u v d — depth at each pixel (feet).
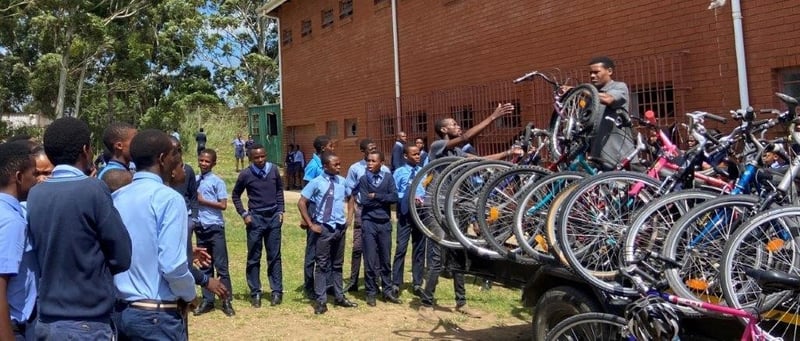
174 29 93.40
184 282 11.84
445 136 23.63
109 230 10.69
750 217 12.23
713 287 12.75
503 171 17.67
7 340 9.80
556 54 36.35
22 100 87.66
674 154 16.46
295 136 70.38
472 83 42.78
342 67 58.80
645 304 11.96
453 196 18.31
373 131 53.42
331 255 24.73
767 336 11.50
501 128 39.22
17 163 10.91
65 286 10.44
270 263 24.73
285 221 45.21
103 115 94.89
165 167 12.57
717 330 12.82
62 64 79.36
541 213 16.57
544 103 36.52
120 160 15.26
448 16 44.86
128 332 11.67
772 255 12.05
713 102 28.94
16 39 83.82
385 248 25.05
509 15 39.55
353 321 22.88
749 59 27.63
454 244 19.03
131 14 88.53
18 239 10.23
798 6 25.85
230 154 100.17
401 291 27.07
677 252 12.90
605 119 17.72
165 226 11.76
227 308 23.38
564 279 15.72
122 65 90.84
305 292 25.91
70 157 11.02
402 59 49.93
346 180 25.64
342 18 58.80
